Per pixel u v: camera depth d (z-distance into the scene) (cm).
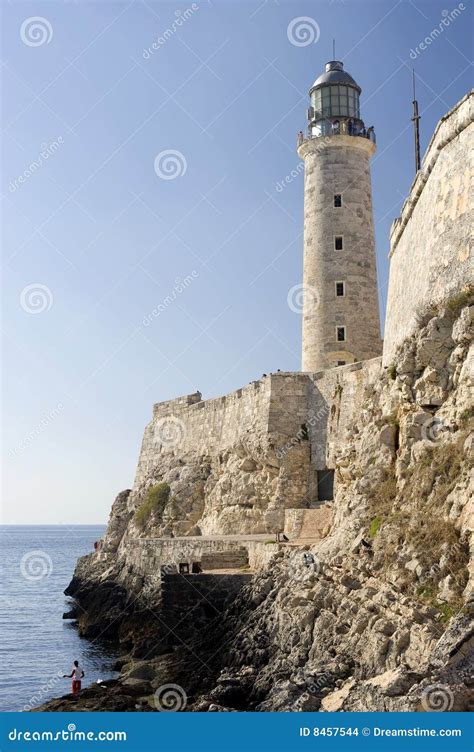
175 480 6172
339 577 2480
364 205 5316
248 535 4594
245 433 5069
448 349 2486
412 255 2994
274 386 4725
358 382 4200
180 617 3475
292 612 2586
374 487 2661
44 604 7281
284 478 4531
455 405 2317
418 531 2169
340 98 5462
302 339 5266
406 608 1998
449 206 2544
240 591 3309
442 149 2652
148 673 3181
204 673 2934
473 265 2327
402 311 3078
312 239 5303
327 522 3675
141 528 6275
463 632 1655
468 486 2045
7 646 4841
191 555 4409
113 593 5438
